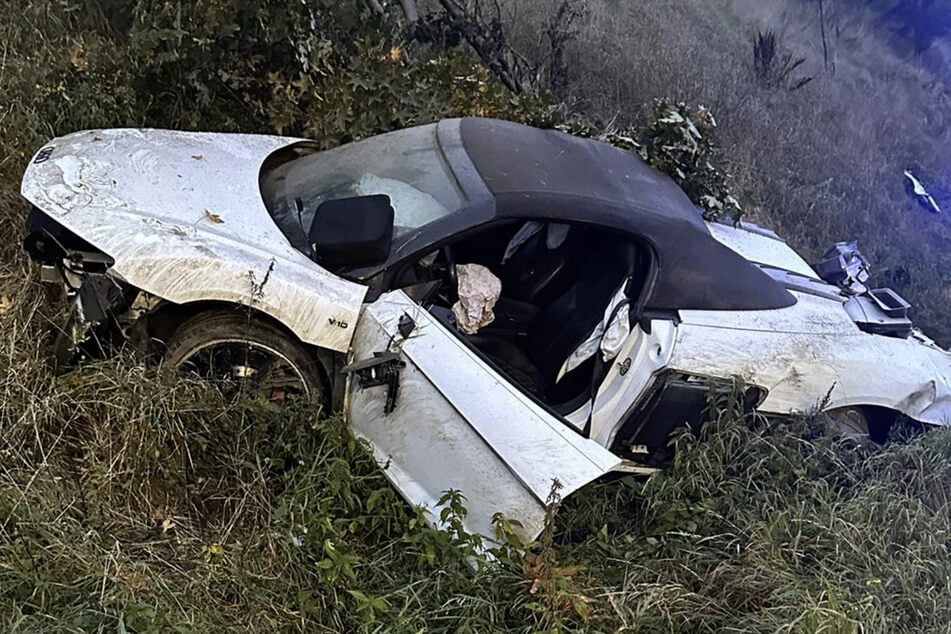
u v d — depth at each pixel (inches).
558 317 148.3
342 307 120.4
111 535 107.3
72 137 137.0
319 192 139.4
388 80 184.2
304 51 186.7
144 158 133.5
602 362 138.7
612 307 138.6
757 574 123.6
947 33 444.5
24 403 115.9
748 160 282.0
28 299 131.6
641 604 117.2
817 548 133.4
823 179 296.8
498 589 114.5
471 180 134.0
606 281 143.6
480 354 125.2
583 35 302.5
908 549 134.9
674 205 148.2
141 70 175.2
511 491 117.9
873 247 266.1
